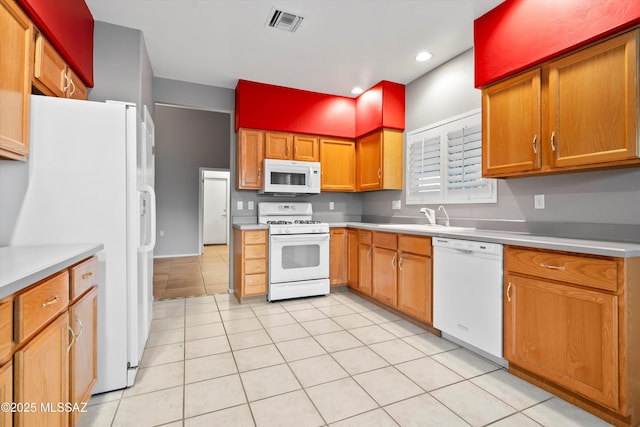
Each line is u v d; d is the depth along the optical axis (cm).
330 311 315
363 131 399
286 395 175
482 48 235
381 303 330
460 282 225
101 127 168
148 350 229
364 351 227
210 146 697
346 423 152
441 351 227
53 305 110
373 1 224
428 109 338
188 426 150
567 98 185
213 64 323
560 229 216
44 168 159
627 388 141
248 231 341
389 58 308
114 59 251
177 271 509
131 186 177
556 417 155
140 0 223
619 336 143
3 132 131
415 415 157
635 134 156
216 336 254
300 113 389
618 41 162
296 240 351
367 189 397
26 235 156
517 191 246
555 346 167
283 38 275
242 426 150
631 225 182
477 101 283
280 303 342
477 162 280
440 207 312
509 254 192
